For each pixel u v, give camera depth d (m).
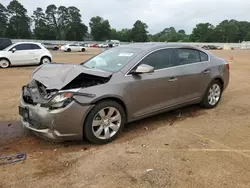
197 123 4.58
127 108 3.89
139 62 4.07
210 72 5.20
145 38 119.44
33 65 14.63
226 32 112.38
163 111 4.49
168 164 3.13
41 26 96.12
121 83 3.77
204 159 3.25
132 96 3.91
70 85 3.69
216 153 3.42
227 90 7.47
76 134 3.46
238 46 72.69
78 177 2.86
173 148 3.57
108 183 2.74
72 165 3.11
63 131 3.36
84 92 3.42
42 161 3.21
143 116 4.18
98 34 112.69
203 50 5.32
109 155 3.36
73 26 103.38
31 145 3.66
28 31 93.81
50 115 3.29
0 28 87.88
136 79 3.95
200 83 5.02
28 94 3.88
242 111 5.31
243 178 2.84
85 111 3.43
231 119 4.80
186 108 5.50
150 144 3.70
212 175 2.89
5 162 3.18
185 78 4.67
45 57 14.58
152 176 2.87
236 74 11.05
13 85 8.20
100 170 3.00
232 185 2.71
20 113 3.89
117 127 3.82
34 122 3.54
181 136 3.99
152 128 4.33
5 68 13.16
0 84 8.36
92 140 3.60
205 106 5.39
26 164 3.14
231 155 3.37
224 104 5.86
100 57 4.70
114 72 3.87
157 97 4.28
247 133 4.11
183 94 4.73
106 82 3.69
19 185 2.71
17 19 90.31
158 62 4.35
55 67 4.02
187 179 2.81
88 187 2.68
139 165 3.11
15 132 4.14
